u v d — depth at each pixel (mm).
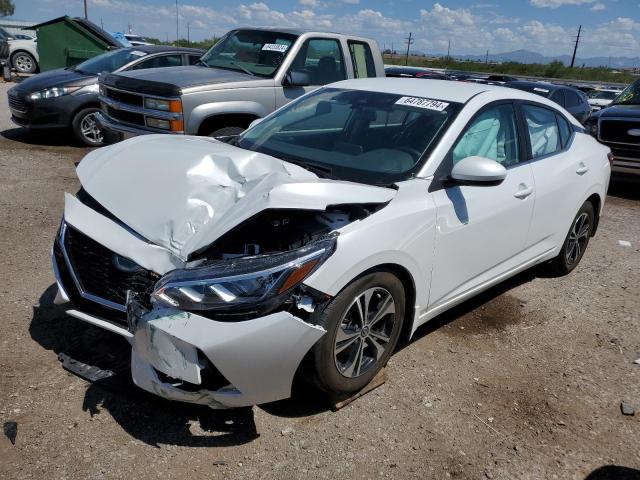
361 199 3004
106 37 15180
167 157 3316
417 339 3912
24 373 3164
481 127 3848
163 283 2588
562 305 4641
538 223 4379
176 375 2574
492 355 3791
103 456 2648
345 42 7754
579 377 3602
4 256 4676
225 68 7461
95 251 2988
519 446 2936
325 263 2740
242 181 3182
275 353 2629
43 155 8500
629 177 8766
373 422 3027
